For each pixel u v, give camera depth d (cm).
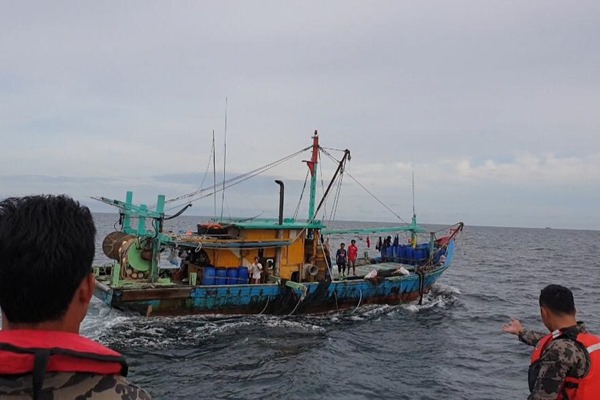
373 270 2483
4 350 162
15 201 195
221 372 1395
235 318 2039
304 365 1477
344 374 1430
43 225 182
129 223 2148
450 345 1823
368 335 1930
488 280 4034
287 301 2130
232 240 2100
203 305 1992
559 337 450
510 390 1341
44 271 176
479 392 1320
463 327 2142
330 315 2244
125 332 1755
